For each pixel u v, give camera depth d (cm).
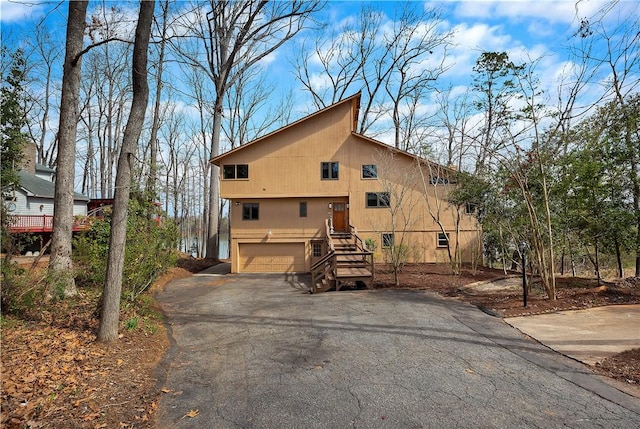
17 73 822
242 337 723
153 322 804
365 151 1977
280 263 2019
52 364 502
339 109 1992
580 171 947
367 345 633
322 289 1289
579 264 1551
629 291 939
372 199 1961
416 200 1944
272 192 1984
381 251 1928
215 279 1778
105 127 3634
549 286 909
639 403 399
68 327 683
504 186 1124
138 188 1047
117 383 470
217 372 538
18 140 832
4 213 760
